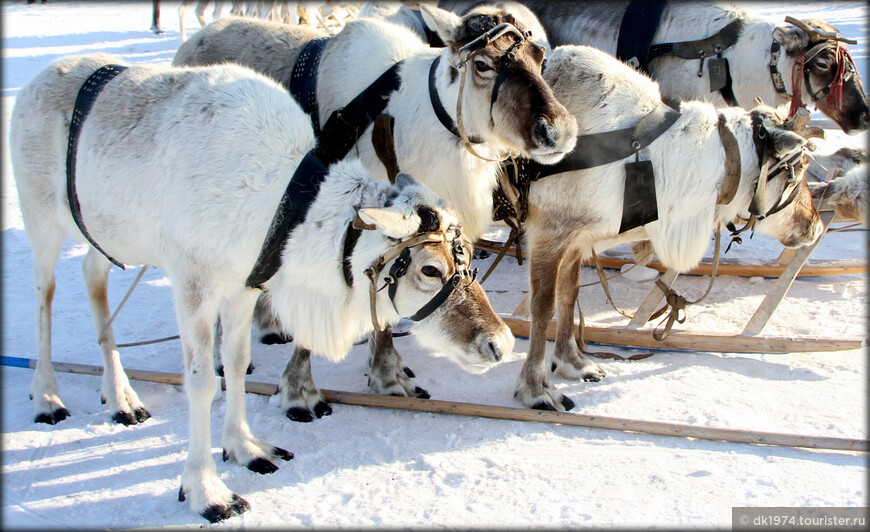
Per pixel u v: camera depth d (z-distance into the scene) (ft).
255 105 11.25
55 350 16.44
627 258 20.31
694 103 13.83
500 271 20.94
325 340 11.32
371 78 14.21
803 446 12.25
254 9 41.91
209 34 16.80
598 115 13.64
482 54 12.47
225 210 10.79
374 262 10.36
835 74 19.70
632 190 13.38
